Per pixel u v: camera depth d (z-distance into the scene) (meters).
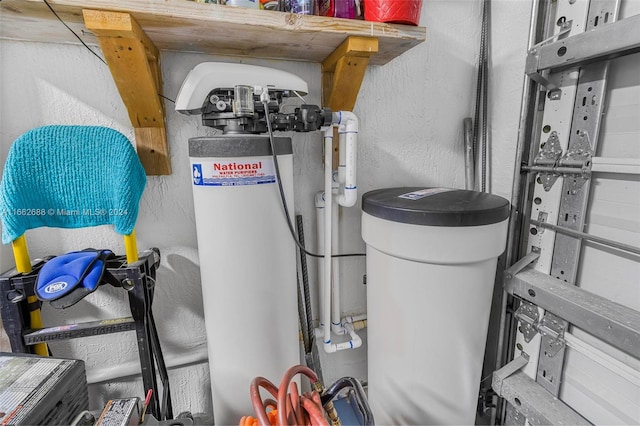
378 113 0.95
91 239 0.80
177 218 0.84
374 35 0.70
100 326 0.68
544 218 0.83
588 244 0.75
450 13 0.96
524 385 0.85
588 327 0.66
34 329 0.66
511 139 0.92
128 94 0.68
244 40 0.71
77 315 0.81
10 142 0.71
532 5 0.78
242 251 0.62
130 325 0.70
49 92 0.72
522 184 0.87
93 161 0.65
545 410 0.77
